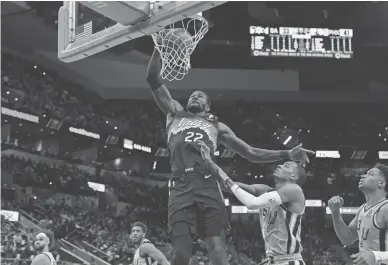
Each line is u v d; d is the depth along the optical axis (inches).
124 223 1020.5
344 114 1136.8
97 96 1079.6
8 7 898.7
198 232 141.1
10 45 952.9
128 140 1106.1
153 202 1099.9
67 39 183.8
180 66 162.9
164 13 152.5
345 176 1117.1
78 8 182.4
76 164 1038.4
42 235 239.5
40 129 982.4
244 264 967.0
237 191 143.7
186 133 146.6
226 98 1100.5
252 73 1063.6
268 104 1127.0
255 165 1105.4
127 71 1057.5
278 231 158.4
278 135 1136.2
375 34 1021.8
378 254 141.1
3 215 806.5
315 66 1056.8
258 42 1005.8
